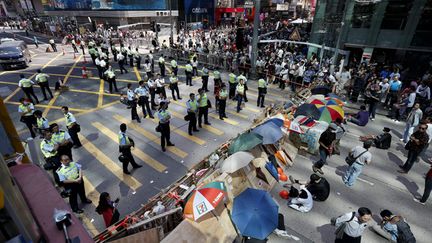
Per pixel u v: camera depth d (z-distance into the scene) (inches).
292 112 443.8
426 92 473.7
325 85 547.8
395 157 371.6
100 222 256.1
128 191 297.3
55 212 84.8
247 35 1253.1
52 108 533.0
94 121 474.3
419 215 268.8
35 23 2050.9
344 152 386.0
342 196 294.5
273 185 303.4
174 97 574.6
